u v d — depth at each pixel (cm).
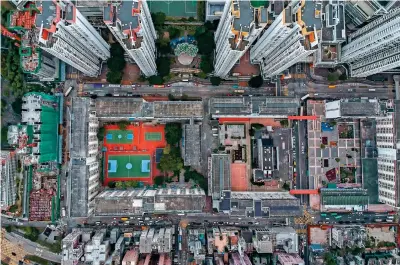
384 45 18138
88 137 19638
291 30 16362
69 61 17900
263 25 15550
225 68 19988
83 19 16500
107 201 19438
